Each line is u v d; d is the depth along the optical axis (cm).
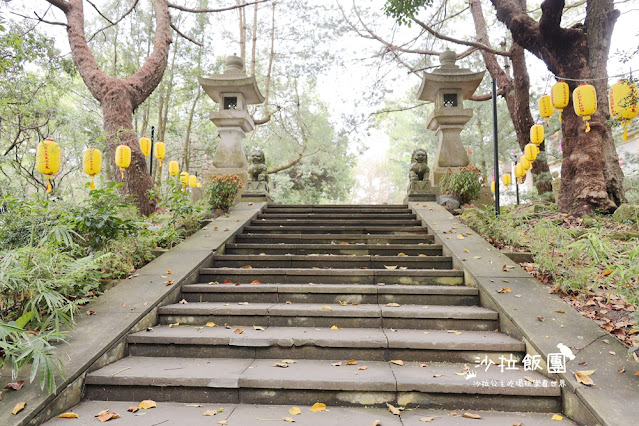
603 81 640
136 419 213
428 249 491
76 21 777
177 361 278
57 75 1175
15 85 848
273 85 1525
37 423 205
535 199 789
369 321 327
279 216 666
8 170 970
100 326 293
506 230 516
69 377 231
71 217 373
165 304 355
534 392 229
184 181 716
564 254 384
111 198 427
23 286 265
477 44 779
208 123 1559
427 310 329
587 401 204
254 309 333
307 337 290
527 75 943
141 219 505
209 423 208
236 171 781
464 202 700
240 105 815
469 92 830
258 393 240
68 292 326
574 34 650
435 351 278
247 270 422
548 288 350
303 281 416
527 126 945
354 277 412
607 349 253
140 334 298
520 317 296
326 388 236
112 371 254
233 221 606
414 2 698
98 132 1031
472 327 319
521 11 713
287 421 211
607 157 648
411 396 234
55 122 1091
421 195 727
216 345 289
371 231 586
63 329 288
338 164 1717
